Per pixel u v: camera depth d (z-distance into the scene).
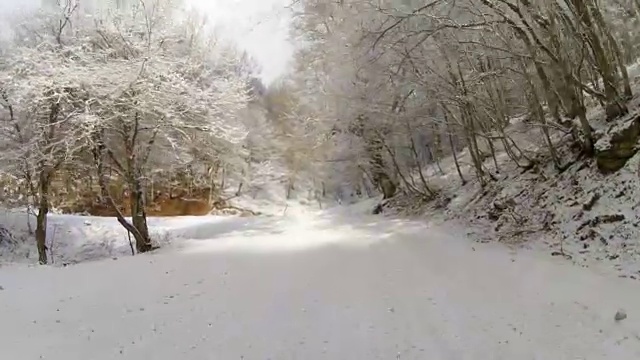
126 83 14.86
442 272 8.49
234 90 18.53
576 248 8.84
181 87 16.12
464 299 6.56
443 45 13.02
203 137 18.31
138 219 16.56
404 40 11.29
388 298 6.87
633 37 15.16
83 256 18.48
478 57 13.66
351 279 8.38
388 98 17.84
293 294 7.43
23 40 18.20
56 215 22.86
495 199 13.80
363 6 12.79
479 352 4.66
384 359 4.62
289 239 16.41
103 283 8.99
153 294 7.92
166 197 30.22
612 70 10.88
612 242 8.25
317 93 23.33
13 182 18.84
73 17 17.48
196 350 5.11
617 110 10.76
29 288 8.63
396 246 12.44
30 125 17.41
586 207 9.70
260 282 8.55
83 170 18.67
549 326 5.24
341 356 4.74
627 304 5.66
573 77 10.43
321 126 23.45
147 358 4.94
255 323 5.98
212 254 12.94
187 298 7.55
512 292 6.75
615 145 9.97
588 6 10.29
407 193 23.62
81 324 6.29
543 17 9.83
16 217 21.06
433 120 16.17
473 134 15.24
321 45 21.42
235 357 4.85
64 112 15.94
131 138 16.52
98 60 15.83
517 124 17.00
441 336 5.16
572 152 11.98
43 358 5.04
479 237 12.26
